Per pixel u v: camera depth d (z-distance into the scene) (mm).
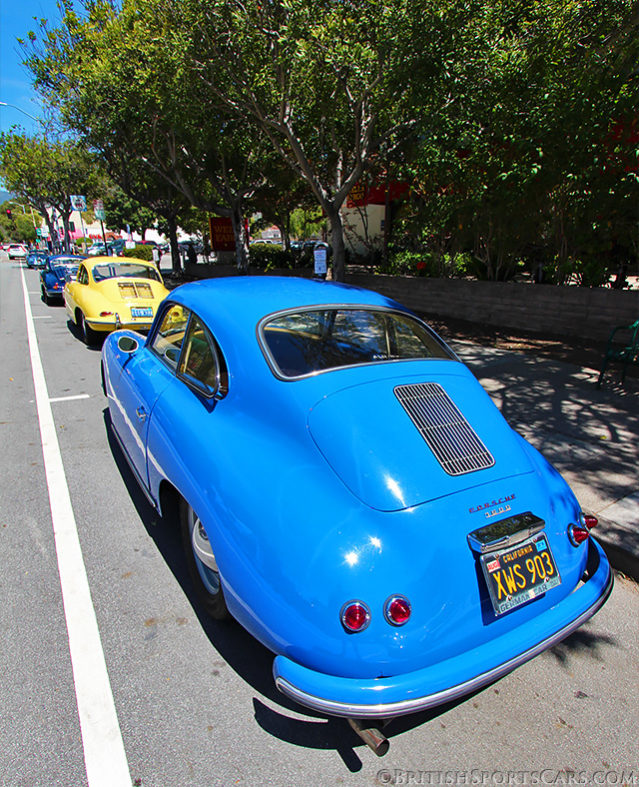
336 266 11734
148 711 2137
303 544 1820
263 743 2018
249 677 2318
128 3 12055
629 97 7105
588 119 7453
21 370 7613
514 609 1960
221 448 2271
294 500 1933
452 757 1988
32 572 3029
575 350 7957
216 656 2430
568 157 7695
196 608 2742
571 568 2176
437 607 1777
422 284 11508
